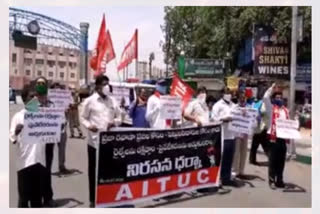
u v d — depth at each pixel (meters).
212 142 8.34
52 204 7.44
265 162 12.17
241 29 23.08
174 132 7.68
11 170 9.92
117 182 6.97
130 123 10.34
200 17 30.47
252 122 8.91
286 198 8.21
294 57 13.23
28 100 6.66
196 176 8.12
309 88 22.03
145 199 7.32
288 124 8.80
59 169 10.17
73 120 17.05
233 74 26.64
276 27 18.67
